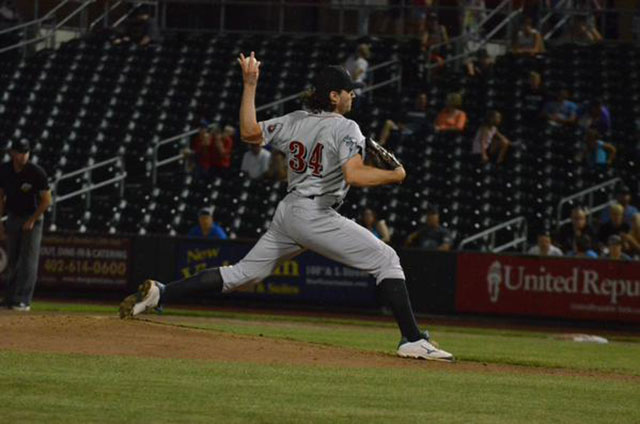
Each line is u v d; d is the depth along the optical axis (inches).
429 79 3302.2
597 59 3208.7
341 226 1203.9
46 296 2581.2
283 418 820.0
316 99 1211.2
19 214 1991.9
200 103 3309.5
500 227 2578.7
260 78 3339.1
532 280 2357.3
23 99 3440.0
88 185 3038.9
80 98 3395.7
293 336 1716.3
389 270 1221.7
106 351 1162.0
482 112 3083.2
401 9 3476.9
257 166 2906.0
